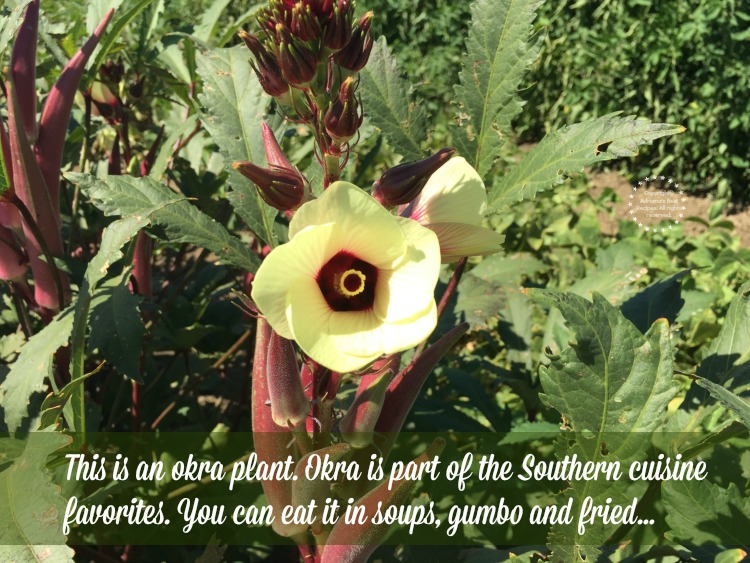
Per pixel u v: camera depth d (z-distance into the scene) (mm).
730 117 2285
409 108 543
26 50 582
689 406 514
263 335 399
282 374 376
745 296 496
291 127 781
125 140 784
